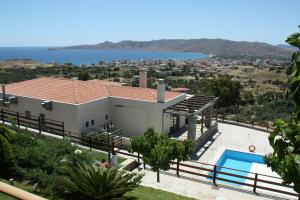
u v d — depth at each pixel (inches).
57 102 869.8
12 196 101.6
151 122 913.5
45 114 904.9
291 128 172.9
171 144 540.4
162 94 884.6
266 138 989.8
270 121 1266.0
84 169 410.9
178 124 1023.6
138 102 920.9
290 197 552.1
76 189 377.7
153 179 609.6
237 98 1620.3
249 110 1502.2
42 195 385.4
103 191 381.1
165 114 914.7
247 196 548.4
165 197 493.7
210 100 1000.2
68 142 527.8
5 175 454.3
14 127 586.6
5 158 443.8
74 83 1030.4
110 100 966.4
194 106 911.7
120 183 392.8
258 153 843.4
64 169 424.8
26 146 502.9
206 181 610.5
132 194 475.8
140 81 1161.4
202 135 920.3
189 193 549.0
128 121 953.5
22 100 957.8
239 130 1082.7
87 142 777.6
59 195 384.2
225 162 832.3
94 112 904.9
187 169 701.3
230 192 561.9
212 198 533.0
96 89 1012.5
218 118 1226.6
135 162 678.5
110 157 663.8
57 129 820.6
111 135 820.0
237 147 891.4
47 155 461.1
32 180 412.2
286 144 175.2
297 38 161.8
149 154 553.3
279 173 183.9
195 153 827.4
